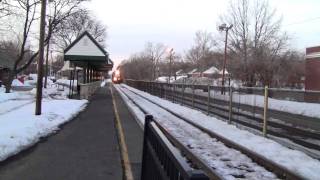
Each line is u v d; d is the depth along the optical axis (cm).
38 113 2041
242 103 1958
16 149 1190
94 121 2019
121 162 1071
